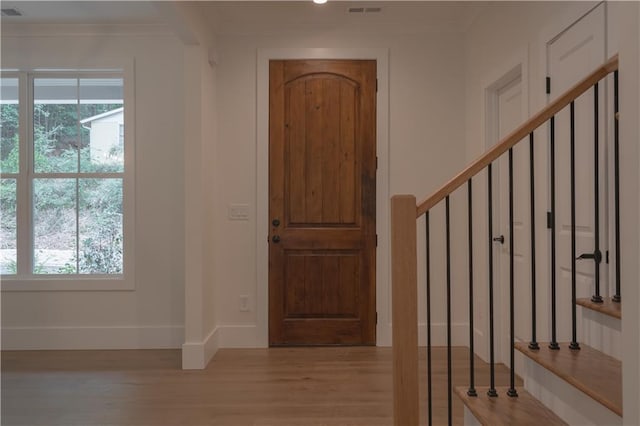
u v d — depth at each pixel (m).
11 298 3.76
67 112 3.84
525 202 2.85
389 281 3.75
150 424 2.35
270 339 3.75
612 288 1.98
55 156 3.84
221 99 3.75
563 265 2.41
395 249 1.82
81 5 3.41
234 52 3.76
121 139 3.86
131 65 3.78
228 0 3.30
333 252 3.77
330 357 3.45
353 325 3.76
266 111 3.75
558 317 2.46
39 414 2.48
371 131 3.76
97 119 3.85
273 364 3.30
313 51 3.75
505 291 3.18
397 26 3.75
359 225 3.77
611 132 1.96
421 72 3.78
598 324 1.96
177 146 3.79
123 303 3.78
